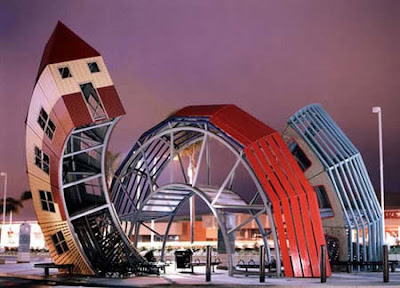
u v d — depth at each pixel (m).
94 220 24.64
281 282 18.81
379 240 28.33
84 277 21.97
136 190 27.09
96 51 21.28
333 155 26.78
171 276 22.41
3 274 24.34
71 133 20.52
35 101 22.03
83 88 22.45
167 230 27.53
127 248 23.31
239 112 23.38
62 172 21.23
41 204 22.98
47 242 23.39
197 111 23.19
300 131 26.42
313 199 21.36
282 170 21.78
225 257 28.06
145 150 25.14
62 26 21.86
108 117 20.84
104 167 21.78
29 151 23.00
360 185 27.66
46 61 20.98
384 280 18.52
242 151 21.91
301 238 21.19
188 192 25.72
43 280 21.31
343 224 25.33
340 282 18.59
